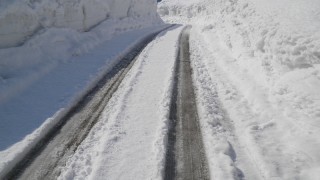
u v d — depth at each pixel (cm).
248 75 909
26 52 909
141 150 532
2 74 802
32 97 736
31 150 529
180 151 541
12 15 870
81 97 762
